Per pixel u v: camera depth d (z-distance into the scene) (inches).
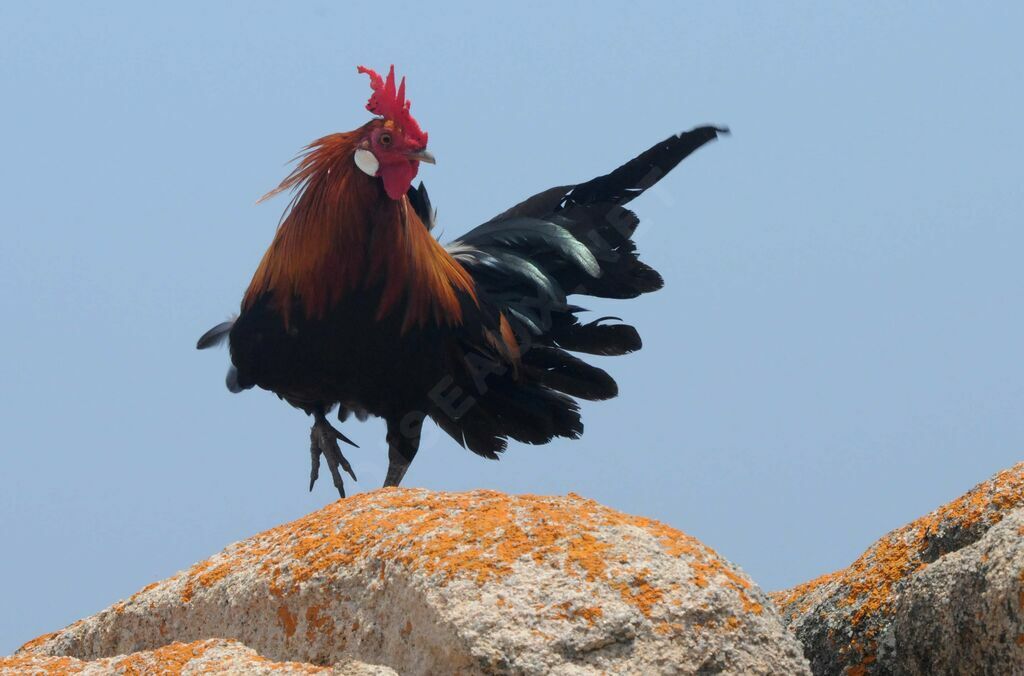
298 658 578.9
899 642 603.5
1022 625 512.4
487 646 510.0
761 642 537.6
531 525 572.7
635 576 541.3
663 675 516.1
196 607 628.4
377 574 570.6
